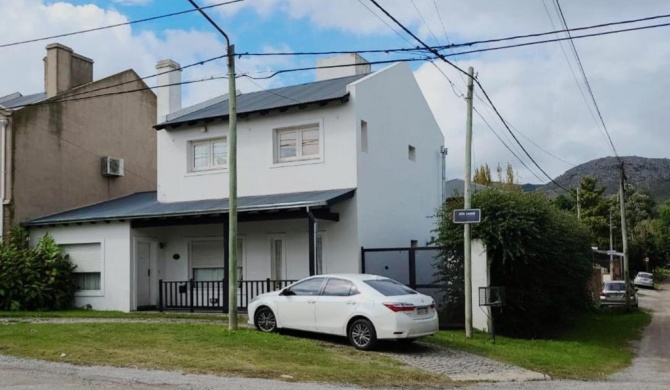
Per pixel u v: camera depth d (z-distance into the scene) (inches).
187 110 940.6
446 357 528.1
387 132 863.1
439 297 769.6
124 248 853.2
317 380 414.3
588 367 544.4
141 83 1141.1
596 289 1472.7
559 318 855.1
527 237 712.4
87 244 888.3
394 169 875.4
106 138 1066.7
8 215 904.3
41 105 960.3
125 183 1098.1
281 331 585.3
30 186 935.0
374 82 832.9
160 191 901.8
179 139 890.7
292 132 821.2
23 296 826.8
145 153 1143.0
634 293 1374.3
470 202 651.5
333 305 541.0
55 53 1025.5
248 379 405.7
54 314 770.2
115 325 617.3
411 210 920.9
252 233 837.2
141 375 408.2
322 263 776.9
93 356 466.6
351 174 770.8
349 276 557.0
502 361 530.0
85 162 1024.9
